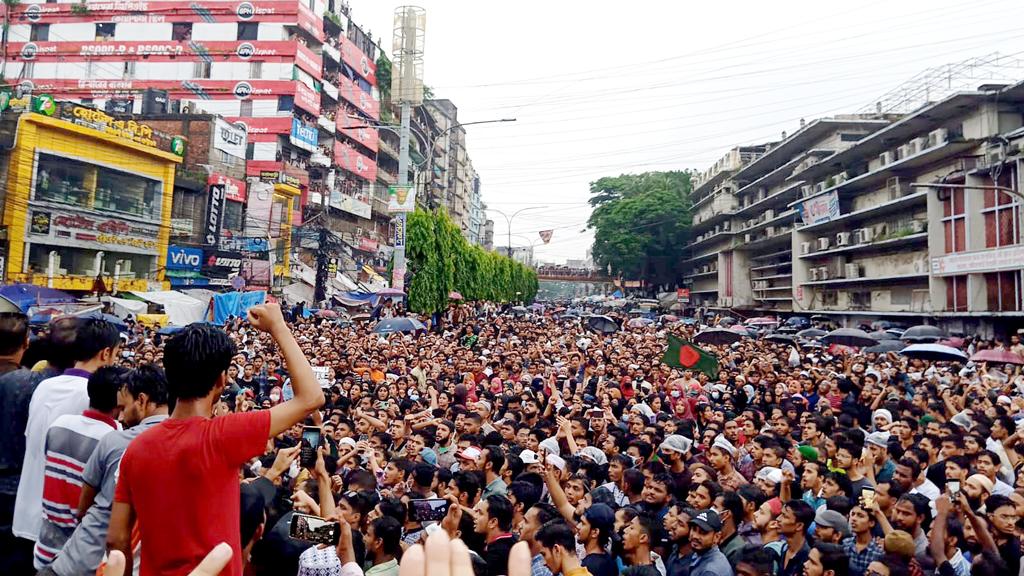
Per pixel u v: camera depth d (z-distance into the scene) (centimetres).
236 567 231
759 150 6391
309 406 245
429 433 855
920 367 1817
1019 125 2991
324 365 1410
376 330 2106
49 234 2783
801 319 4431
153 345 1738
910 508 548
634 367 1560
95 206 2986
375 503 505
